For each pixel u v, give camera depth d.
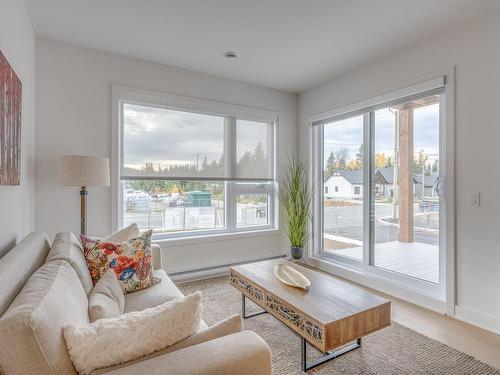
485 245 2.29
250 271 2.33
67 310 0.97
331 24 2.43
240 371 0.90
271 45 2.81
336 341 1.51
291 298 1.80
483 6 2.16
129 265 1.93
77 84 2.82
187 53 2.99
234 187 3.83
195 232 3.56
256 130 3.97
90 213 2.90
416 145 2.87
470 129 2.36
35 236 1.75
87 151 2.87
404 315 2.52
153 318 0.96
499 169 2.21
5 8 1.67
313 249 4.07
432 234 2.75
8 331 0.75
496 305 2.22
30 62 2.41
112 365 0.87
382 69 3.06
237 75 3.55
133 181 3.21
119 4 2.18
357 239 3.52
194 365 0.86
